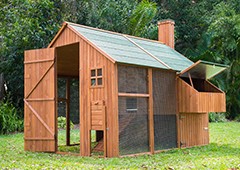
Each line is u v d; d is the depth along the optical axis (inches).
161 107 405.1
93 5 824.3
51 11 705.0
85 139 377.1
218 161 313.9
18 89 793.6
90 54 378.0
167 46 526.3
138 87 378.6
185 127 439.5
